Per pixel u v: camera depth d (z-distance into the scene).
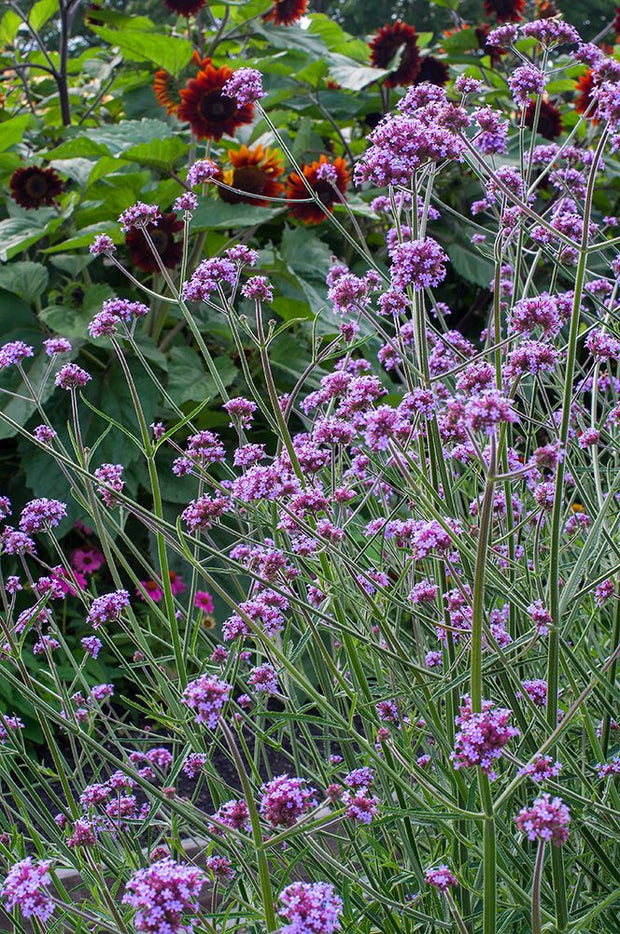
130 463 4.91
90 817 2.20
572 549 3.08
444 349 3.01
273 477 2.07
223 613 4.56
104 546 2.68
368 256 2.90
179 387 5.05
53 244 5.96
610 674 2.34
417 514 2.75
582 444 2.55
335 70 7.84
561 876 1.85
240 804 1.95
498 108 7.55
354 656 2.30
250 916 1.89
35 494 4.72
